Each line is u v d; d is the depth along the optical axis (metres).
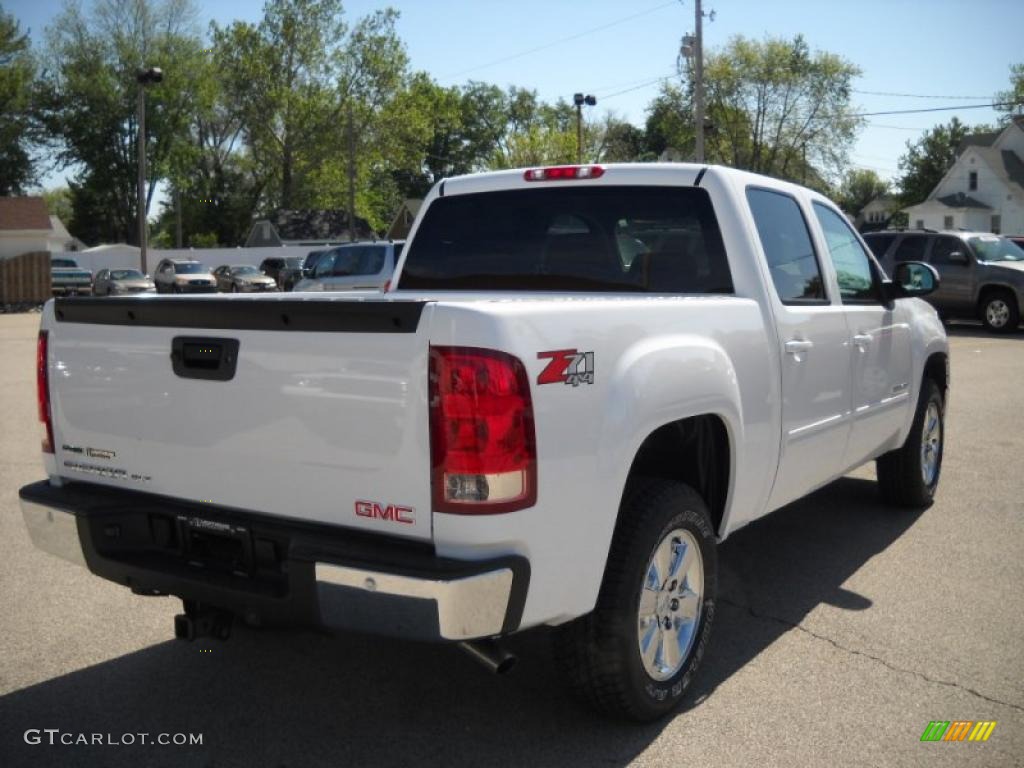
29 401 11.30
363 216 69.69
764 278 4.18
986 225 59.88
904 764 3.23
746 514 4.07
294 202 66.12
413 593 2.71
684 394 3.40
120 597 4.76
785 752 3.30
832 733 3.43
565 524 2.95
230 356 3.10
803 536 5.82
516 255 4.74
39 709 3.61
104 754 3.28
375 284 17.41
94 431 3.52
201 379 3.18
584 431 2.99
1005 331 19.45
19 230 48.47
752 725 3.49
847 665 4.00
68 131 62.56
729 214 4.21
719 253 4.21
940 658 4.07
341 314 2.87
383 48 61.41
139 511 3.39
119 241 70.81
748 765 3.22
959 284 19.78
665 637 3.51
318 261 18.47
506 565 2.78
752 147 60.66
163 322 3.26
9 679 3.86
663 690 3.45
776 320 4.16
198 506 3.27
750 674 3.92
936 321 6.31
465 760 3.25
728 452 3.82
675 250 4.32
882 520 6.14
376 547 2.84
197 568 3.25
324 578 2.85
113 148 63.62
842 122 58.81
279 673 3.93
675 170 4.36
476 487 2.74
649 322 3.35
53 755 3.27
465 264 4.86
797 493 4.59
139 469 3.41
